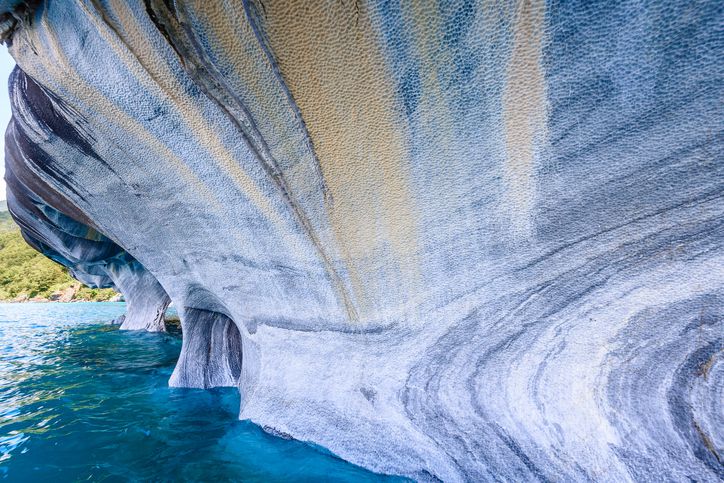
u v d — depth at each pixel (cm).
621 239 186
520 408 225
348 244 261
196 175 296
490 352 237
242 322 421
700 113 149
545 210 196
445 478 248
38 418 451
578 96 162
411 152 206
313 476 298
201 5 180
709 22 131
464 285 237
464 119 186
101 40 229
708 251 170
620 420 197
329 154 223
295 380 342
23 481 305
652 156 164
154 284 1522
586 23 144
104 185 403
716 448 177
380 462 275
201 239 372
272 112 216
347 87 191
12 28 261
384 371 283
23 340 1209
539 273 212
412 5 159
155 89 243
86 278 1812
